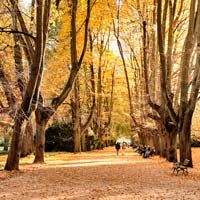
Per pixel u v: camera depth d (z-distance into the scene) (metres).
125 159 37.69
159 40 26.70
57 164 28.97
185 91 26.89
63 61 37.78
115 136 79.88
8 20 24.47
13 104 22.73
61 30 33.50
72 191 15.39
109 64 53.69
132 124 62.72
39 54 21.33
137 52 46.16
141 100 44.00
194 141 68.69
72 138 51.38
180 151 27.23
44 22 21.31
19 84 24.36
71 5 29.31
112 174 22.41
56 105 28.92
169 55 30.17
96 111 57.28
